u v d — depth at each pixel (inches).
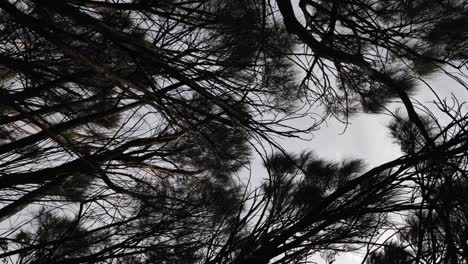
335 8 160.6
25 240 126.0
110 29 88.7
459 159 82.7
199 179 163.6
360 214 89.3
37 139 124.8
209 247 96.3
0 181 125.5
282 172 127.0
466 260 70.6
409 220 94.6
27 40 112.3
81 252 127.3
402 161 88.1
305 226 92.5
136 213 134.9
